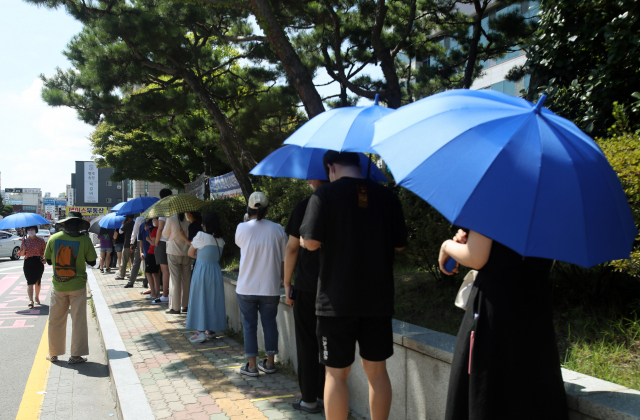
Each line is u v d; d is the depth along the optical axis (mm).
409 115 2240
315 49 12523
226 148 10367
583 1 5066
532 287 2025
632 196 3031
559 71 5641
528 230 1736
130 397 4125
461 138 1937
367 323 2832
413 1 9688
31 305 10344
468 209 1774
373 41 9352
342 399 2828
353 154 3074
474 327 2068
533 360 1969
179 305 8242
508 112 2033
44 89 10719
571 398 2133
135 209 11648
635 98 4781
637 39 4422
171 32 9148
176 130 14188
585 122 5020
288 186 8555
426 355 3064
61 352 6133
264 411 3865
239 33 12359
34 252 10391
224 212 11758
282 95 13008
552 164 1855
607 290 3727
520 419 1938
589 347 3141
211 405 4000
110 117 11430
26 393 5004
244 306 4770
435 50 13469
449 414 2135
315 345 3803
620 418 1936
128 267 17078
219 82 13250
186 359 5422
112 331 6703
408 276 5910
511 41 11734
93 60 9758
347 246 2760
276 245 4762
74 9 9211
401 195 5262
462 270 4422
